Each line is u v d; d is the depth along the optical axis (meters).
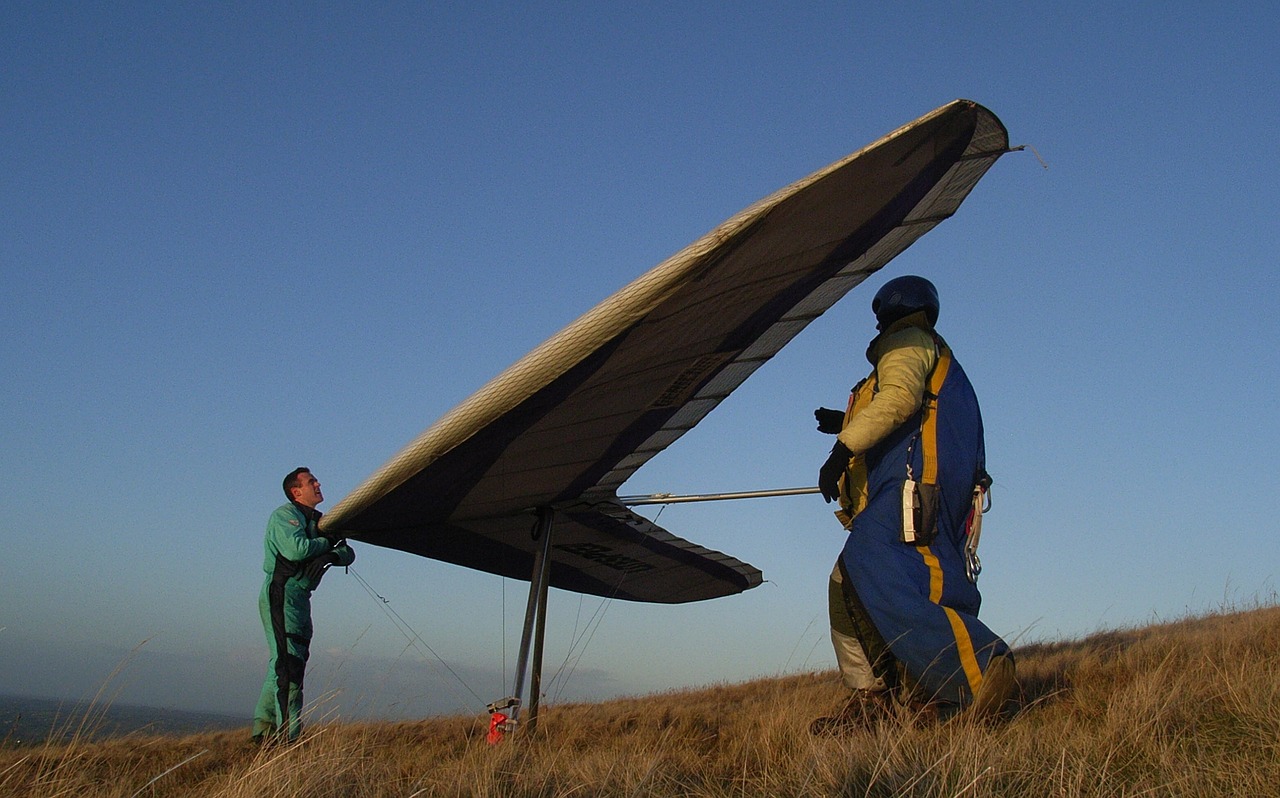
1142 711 4.10
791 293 5.03
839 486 5.48
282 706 6.26
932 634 4.67
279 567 6.51
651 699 11.29
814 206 4.13
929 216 4.96
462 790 3.96
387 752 5.90
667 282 4.25
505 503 6.59
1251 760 3.57
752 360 5.61
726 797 3.83
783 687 10.19
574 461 6.03
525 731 6.07
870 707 5.04
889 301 5.43
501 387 4.88
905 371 5.10
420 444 5.36
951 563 4.97
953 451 5.11
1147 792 3.29
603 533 7.44
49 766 4.21
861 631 5.20
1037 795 3.37
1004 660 4.52
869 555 4.98
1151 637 8.09
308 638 6.57
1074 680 5.49
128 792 4.24
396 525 6.63
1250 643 6.07
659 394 5.49
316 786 3.84
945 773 3.42
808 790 3.62
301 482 6.78
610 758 4.36
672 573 8.48
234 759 5.61
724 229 4.06
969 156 4.48
